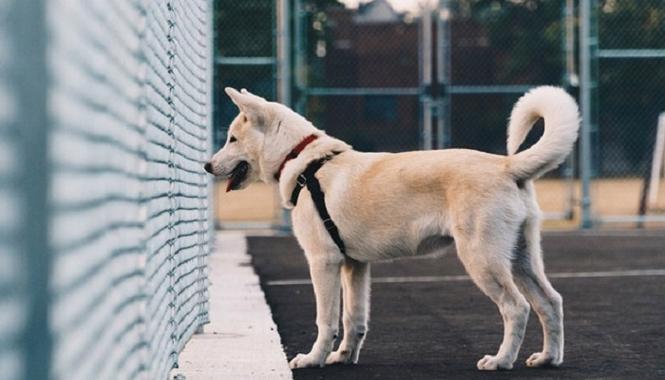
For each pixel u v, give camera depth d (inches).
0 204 81.6
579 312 332.2
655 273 453.4
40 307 88.4
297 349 264.5
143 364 155.6
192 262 259.1
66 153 96.6
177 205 225.0
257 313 316.8
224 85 754.2
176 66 225.5
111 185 126.7
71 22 99.1
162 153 193.2
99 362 115.5
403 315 329.7
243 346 254.5
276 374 215.8
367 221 237.5
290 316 326.6
